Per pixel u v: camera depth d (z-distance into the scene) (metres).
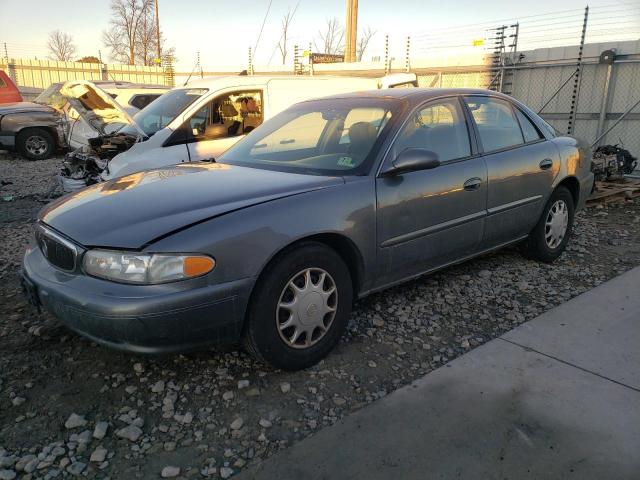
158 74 25.20
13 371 3.07
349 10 17.55
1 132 12.30
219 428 2.60
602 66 10.15
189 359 3.20
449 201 3.72
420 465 2.32
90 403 2.78
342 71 15.78
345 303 3.21
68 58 42.84
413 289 4.28
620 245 5.54
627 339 3.41
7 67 22.03
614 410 2.68
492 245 4.30
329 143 3.74
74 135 9.00
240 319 2.75
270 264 2.85
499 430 2.54
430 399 2.79
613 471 2.26
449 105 3.99
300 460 2.36
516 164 4.25
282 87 6.99
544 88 11.21
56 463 2.36
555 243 4.89
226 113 6.70
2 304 4.00
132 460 2.38
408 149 3.37
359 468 2.30
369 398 2.83
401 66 14.02
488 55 12.06
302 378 3.02
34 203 7.82
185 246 2.57
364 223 3.21
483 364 3.13
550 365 3.11
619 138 10.02
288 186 3.11
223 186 3.15
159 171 3.74
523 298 4.11
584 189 5.12
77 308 2.59
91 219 2.82
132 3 39.78
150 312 2.49
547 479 2.23
